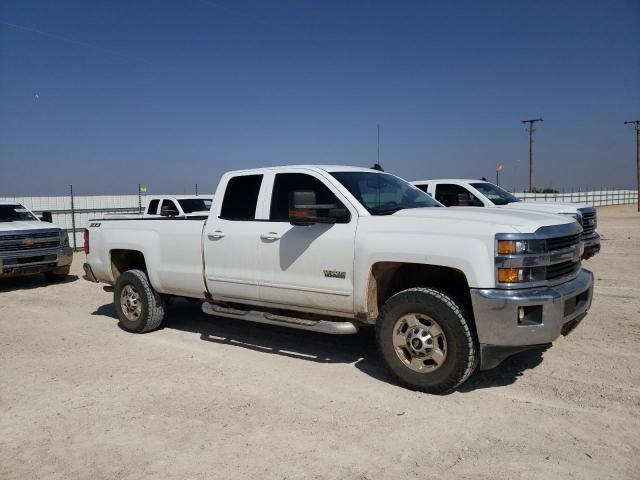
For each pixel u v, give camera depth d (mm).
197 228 6434
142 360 5953
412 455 3678
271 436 4008
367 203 5387
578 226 5105
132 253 7621
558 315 4379
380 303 5234
